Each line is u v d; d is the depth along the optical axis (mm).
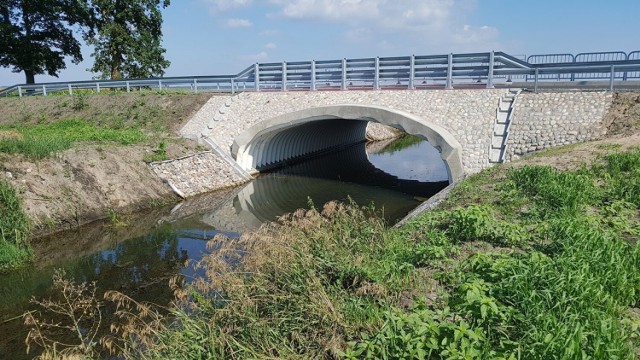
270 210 16109
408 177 21781
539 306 4602
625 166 10781
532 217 8555
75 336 7785
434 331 4211
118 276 10430
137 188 15953
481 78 17125
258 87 22234
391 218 14641
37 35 34312
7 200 11820
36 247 12125
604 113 14578
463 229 7766
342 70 19531
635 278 5422
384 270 6371
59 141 15836
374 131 36031
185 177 17969
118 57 35906
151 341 5984
